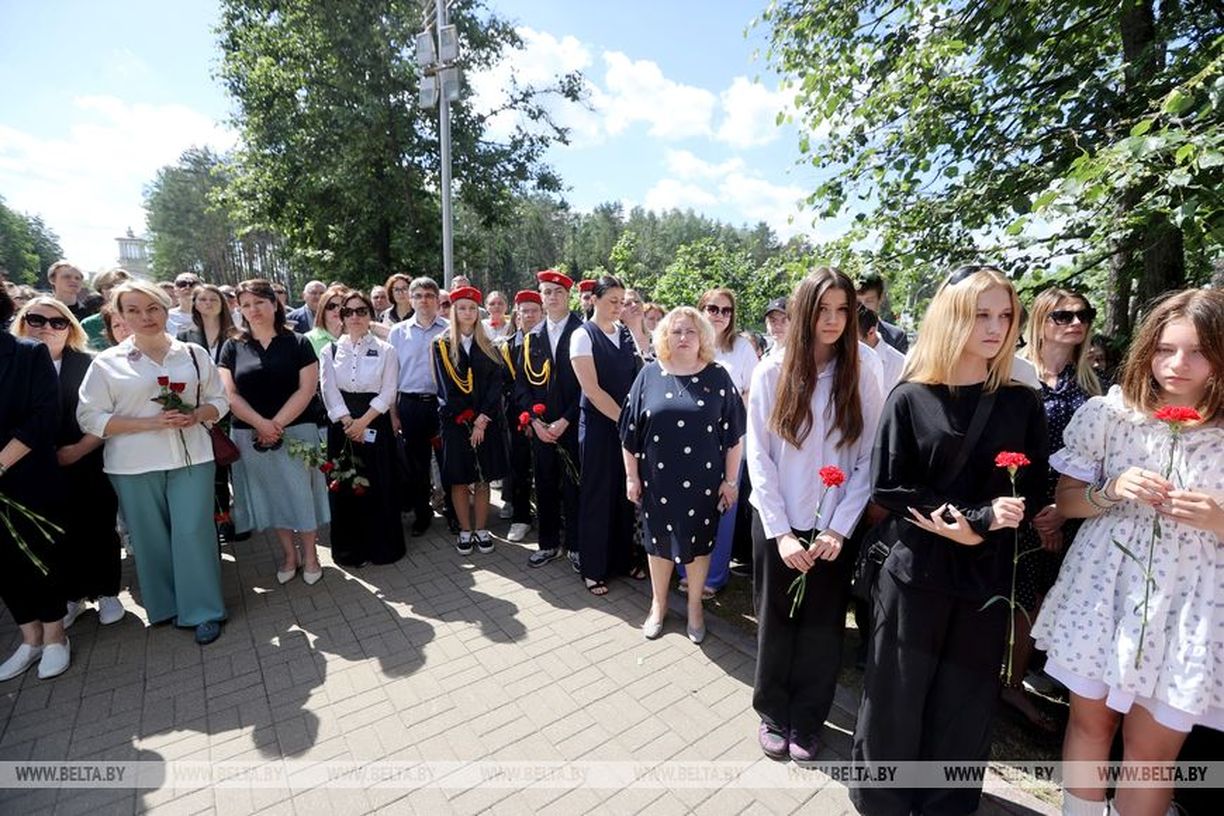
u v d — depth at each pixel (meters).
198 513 3.14
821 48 4.88
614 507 3.68
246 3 14.67
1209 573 1.62
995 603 1.73
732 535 3.66
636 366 3.76
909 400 1.80
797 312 2.08
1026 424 1.71
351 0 13.53
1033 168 3.56
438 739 2.39
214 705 2.61
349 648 3.05
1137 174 2.44
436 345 4.02
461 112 16.50
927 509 1.71
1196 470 1.63
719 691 2.71
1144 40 3.56
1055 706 2.62
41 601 2.77
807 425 2.12
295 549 3.86
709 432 2.84
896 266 4.11
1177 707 1.59
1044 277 3.72
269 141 15.05
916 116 4.11
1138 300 3.79
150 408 3.02
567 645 3.09
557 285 3.88
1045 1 3.59
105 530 3.25
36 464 2.74
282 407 3.56
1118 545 1.73
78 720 2.51
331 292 4.84
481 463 4.15
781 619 2.22
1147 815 1.76
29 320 3.13
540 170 18.09
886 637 1.85
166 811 2.04
